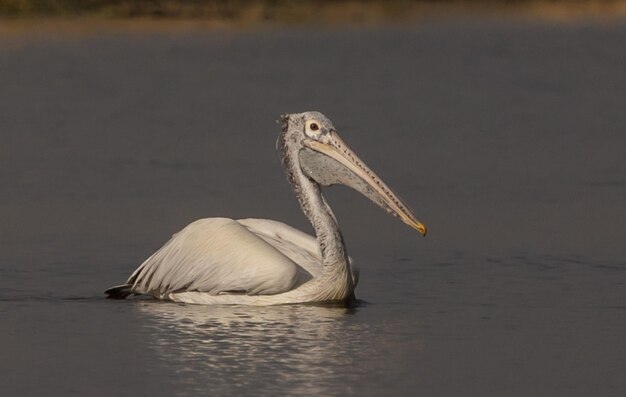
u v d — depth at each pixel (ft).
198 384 35.06
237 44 127.13
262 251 43.47
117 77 106.11
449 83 106.73
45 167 71.46
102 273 49.06
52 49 120.37
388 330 40.83
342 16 146.72
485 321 42.22
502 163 73.56
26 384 35.27
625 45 129.49
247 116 89.66
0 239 55.01
